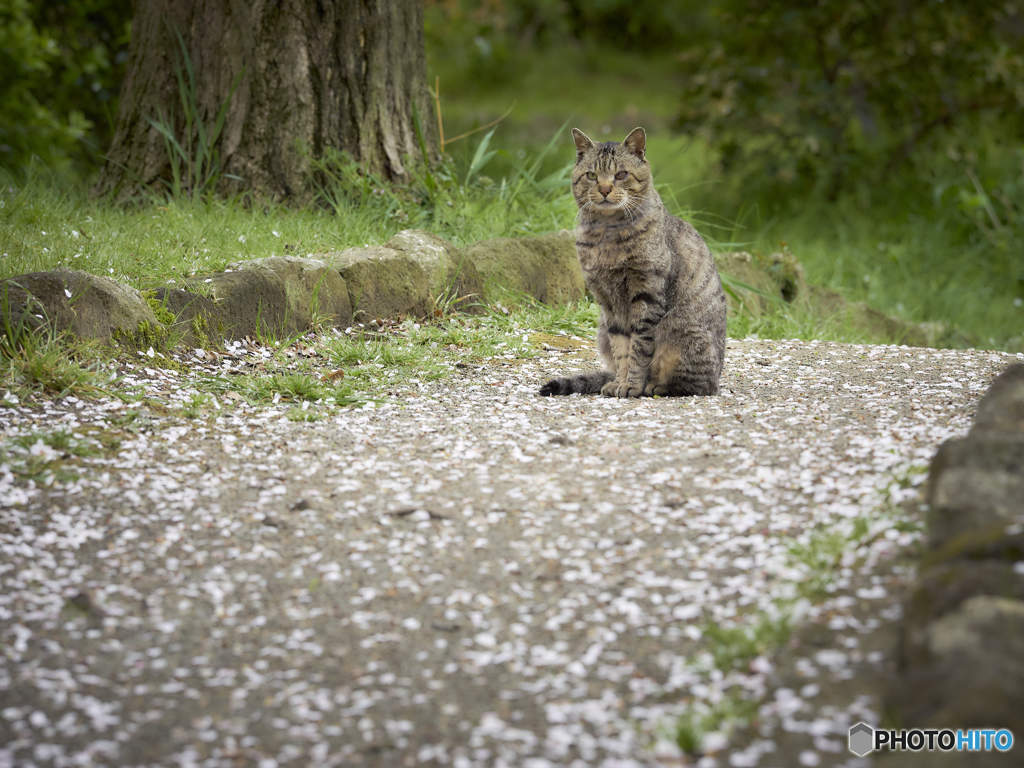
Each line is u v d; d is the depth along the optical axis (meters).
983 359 6.79
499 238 8.30
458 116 19.52
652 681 3.17
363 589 3.71
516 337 7.07
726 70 14.23
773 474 4.36
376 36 9.17
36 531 4.04
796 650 3.22
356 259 7.16
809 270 11.82
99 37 13.42
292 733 3.00
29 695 3.15
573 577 3.72
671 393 6.24
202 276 6.49
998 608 2.72
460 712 3.07
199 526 4.12
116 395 5.23
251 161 8.98
